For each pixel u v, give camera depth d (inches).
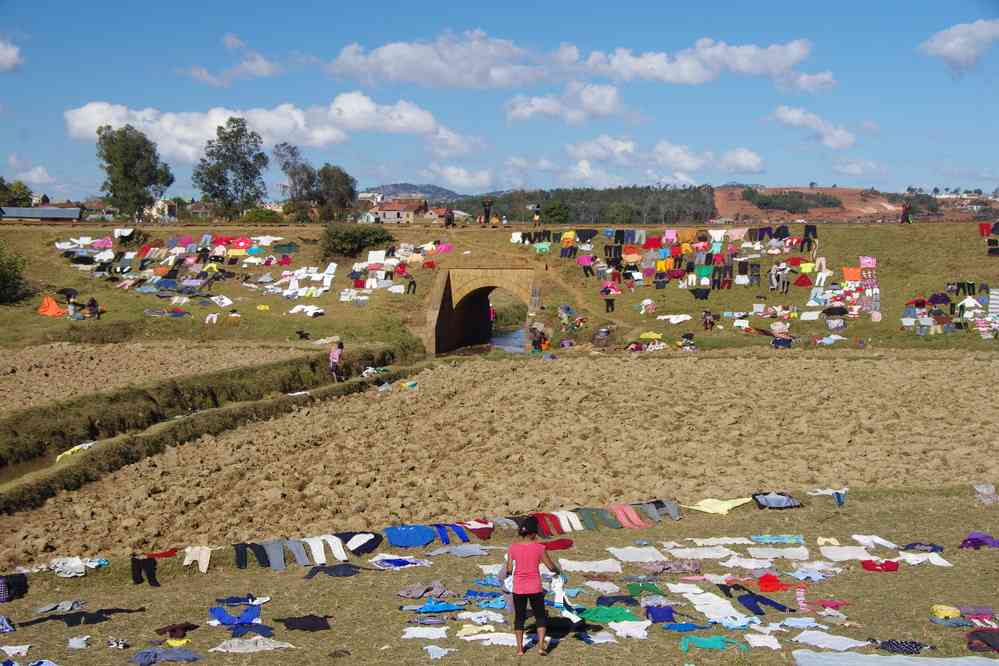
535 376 2394.2
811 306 3058.6
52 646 765.3
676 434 1691.7
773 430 1716.3
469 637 776.9
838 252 3412.9
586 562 986.1
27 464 1636.3
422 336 3144.7
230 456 1616.6
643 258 3491.6
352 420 1909.4
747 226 3713.1
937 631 782.5
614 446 1606.8
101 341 2942.9
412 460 1562.5
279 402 2032.5
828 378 2217.0
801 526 1143.6
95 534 1193.4
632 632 780.0
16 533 1205.7
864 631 783.7
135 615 856.9
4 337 2849.4
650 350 2780.5
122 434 1829.5
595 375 2353.6
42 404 1823.3
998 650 731.4
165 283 3538.4
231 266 3769.7
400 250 3779.5
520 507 1230.3
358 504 1268.5
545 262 3590.1
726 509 1205.7
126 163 5895.7
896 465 1423.5
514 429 1775.3
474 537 1101.7
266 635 787.4
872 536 1085.8
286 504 1305.4
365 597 893.8
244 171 6146.7
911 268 3265.3
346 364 2591.0
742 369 2381.9
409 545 1070.4
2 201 6446.9
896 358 2502.5
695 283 3307.1
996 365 2348.7
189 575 999.6
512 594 748.0
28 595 943.7
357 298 3410.4
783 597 876.6
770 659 717.9
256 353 2659.9
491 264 3609.7
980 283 3051.2
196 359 2554.1
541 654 737.6
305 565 1023.6
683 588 894.4
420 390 2267.5
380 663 724.0
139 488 1403.8
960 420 1753.2
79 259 3779.5
